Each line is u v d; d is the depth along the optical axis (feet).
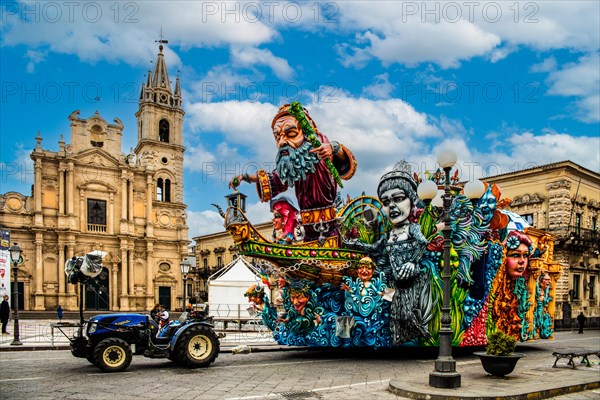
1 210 154.61
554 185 123.95
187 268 91.61
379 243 50.49
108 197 171.22
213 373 40.81
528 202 127.54
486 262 52.54
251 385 35.37
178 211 186.09
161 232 181.68
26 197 159.33
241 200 46.98
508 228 57.57
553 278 66.08
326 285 50.98
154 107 189.78
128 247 170.81
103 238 167.63
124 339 43.60
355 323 48.98
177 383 36.04
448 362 32.42
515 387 32.24
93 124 172.35
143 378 38.11
